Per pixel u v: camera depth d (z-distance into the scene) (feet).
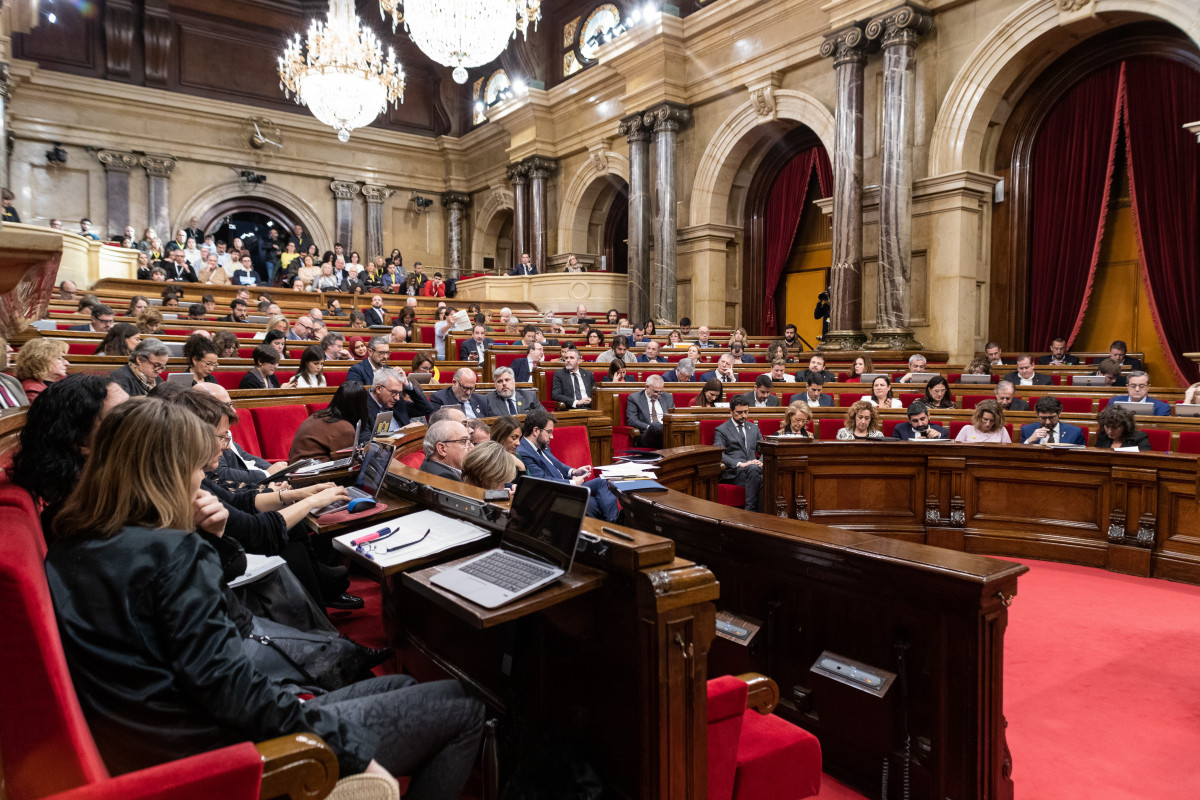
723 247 49.16
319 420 12.90
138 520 4.42
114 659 4.13
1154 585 14.93
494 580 5.93
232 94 60.95
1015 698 10.25
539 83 59.06
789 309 50.31
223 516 6.14
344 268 54.90
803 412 19.02
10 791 3.41
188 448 4.58
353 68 43.34
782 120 44.29
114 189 56.03
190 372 15.88
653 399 22.97
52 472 4.93
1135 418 18.12
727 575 9.31
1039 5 32.81
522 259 58.49
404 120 68.33
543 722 6.82
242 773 3.70
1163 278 33.04
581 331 44.37
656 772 5.42
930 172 36.76
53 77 53.31
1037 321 37.11
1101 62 33.94
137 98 56.34
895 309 36.65
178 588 4.23
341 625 11.20
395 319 41.81
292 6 62.39
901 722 7.51
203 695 4.15
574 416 18.74
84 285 42.32
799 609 8.51
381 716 5.38
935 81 36.47
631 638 5.75
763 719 7.04
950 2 35.40
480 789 7.08
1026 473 16.81
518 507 6.70
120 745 4.20
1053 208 36.24
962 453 17.12
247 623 7.24
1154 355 34.58
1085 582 15.14
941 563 7.11
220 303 41.70
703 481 15.78
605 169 55.31
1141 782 8.27
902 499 17.57
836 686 8.05
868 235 39.11
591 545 5.90
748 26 44.09
